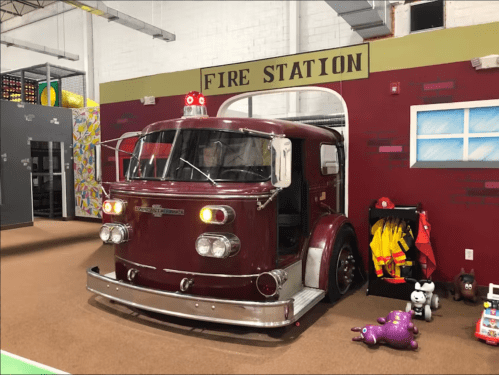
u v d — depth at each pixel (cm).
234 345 276
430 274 379
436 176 393
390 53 411
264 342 281
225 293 270
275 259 281
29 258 507
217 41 891
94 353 264
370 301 362
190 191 273
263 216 273
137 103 605
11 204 757
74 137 877
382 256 368
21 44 946
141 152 332
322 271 329
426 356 261
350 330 301
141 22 820
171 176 303
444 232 391
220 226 267
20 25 1231
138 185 305
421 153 402
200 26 908
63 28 1127
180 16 930
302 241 335
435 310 344
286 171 256
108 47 1048
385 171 419
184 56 935
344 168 437
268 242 275
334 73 446
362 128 430
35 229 742
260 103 848
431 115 395
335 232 345
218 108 534
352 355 262
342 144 430
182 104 566
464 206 381
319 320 320
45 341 281
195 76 549
